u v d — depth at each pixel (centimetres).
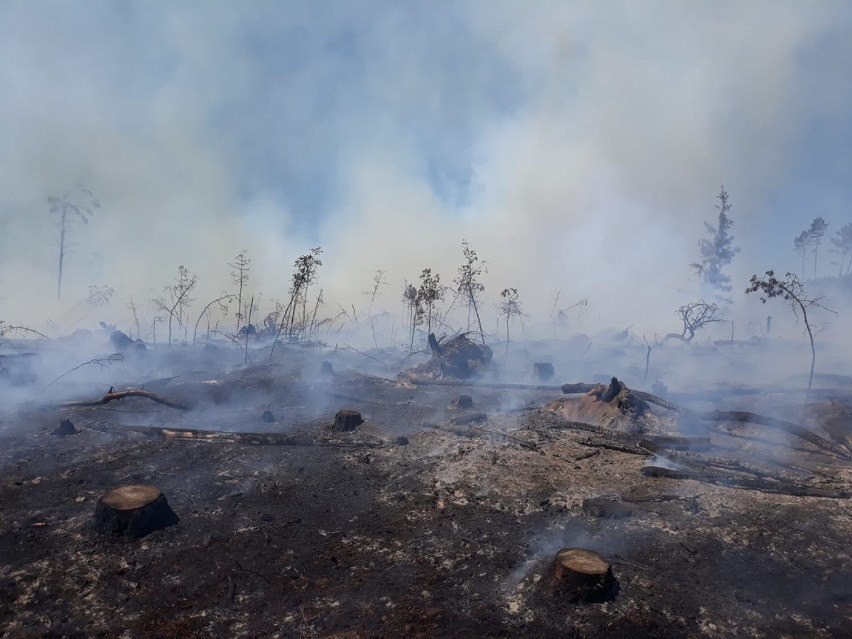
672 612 532
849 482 837
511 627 508
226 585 564
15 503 740
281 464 905
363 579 580
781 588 574
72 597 540
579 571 544
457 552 634
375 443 1006
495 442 1005
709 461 891
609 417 1113
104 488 795
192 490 795
